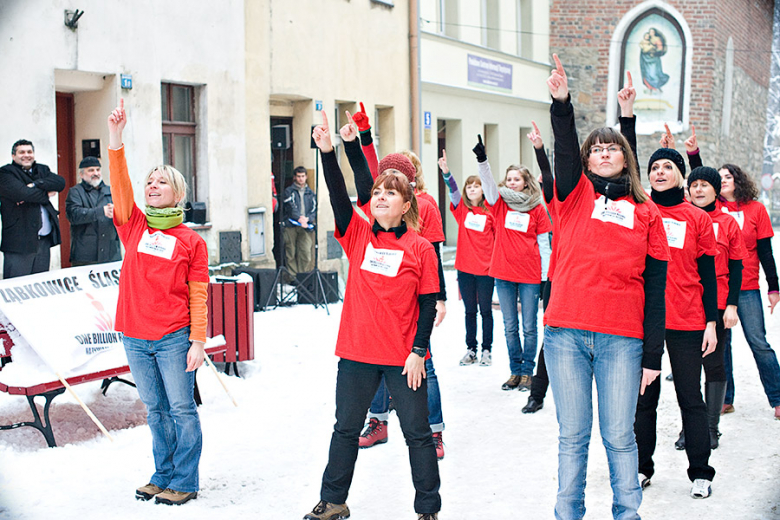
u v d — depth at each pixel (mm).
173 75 11578
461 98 18672
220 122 12367
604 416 3740
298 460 5145
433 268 4039
